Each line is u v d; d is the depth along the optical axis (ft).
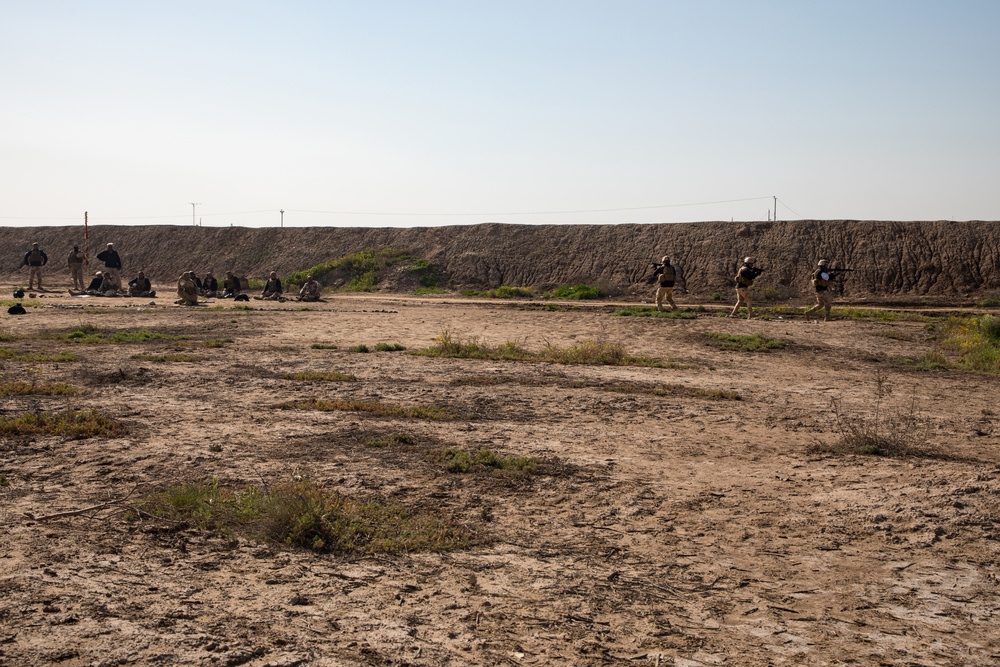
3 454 29.14
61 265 180.34
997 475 29.04
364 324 82.64
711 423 38.47
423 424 36.32
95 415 34.91
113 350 58.90
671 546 22.58
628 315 94.02
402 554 21.35
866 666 16.12
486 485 27.50
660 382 49.98
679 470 30.12
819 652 16.67
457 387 46.24
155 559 19.95
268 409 38.52
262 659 15.06
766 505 26.16
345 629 16.70
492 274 151.23
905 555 22.29
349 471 28.37
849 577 20.70
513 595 18.98
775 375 54.70
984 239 132.46
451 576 19.97
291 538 21.71
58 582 18.01
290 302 118.11
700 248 143.95
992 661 16.47
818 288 90.48
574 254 151.12
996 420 40.22
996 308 112.68
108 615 16.53
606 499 26.45
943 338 75.05
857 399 45.91
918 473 29.53
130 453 29.66
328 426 35.17
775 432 36.78
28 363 50.65
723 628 17.71
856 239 138.10
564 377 50.85
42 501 24.11
